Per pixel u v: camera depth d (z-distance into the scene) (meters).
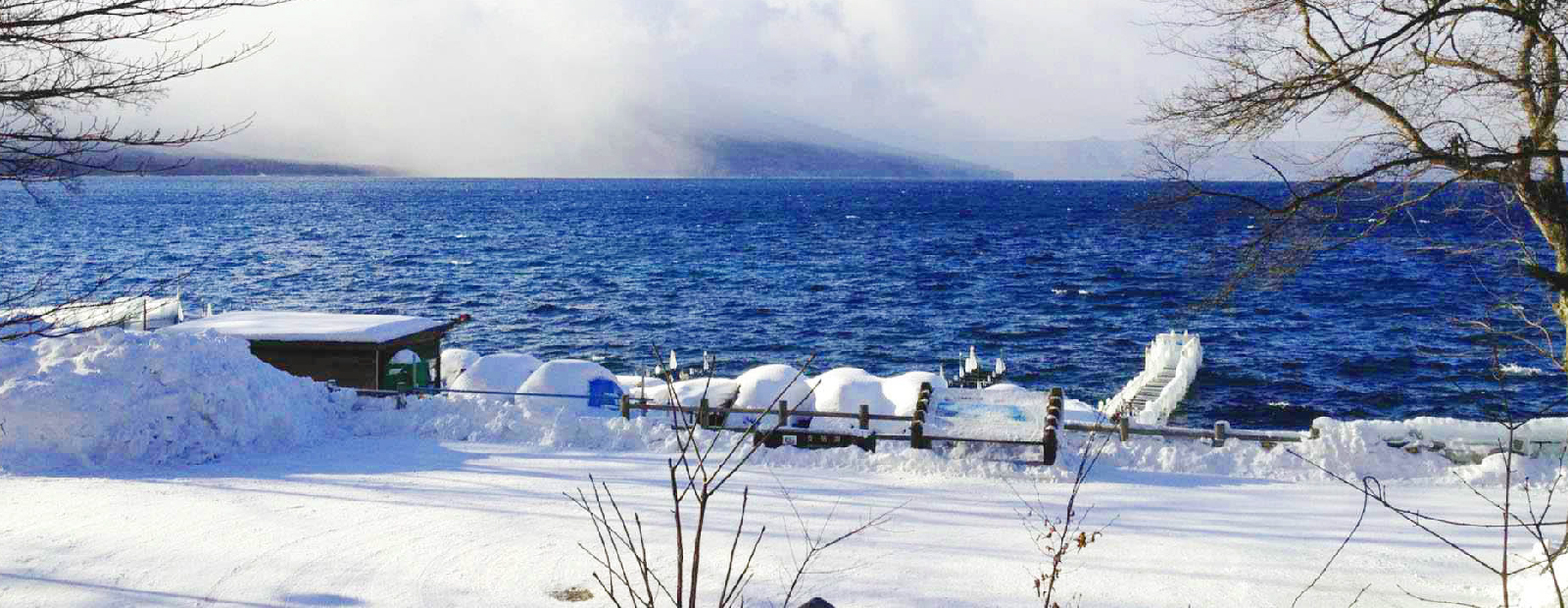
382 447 17.05
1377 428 16.27
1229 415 36.28
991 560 11.19
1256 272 11.27
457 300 67.62
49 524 12.16
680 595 5.83
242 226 143.00
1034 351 50.06
